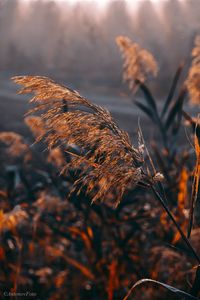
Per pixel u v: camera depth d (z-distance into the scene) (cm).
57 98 277
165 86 2303
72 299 543
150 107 603
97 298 534
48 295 553
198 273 302
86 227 538
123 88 2698
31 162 602
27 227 547
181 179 486
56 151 527
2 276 503
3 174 880
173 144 588
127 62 612
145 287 484
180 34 2588
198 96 493
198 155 303
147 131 1669
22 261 552
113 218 523
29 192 597
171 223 494
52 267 579
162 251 490
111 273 495
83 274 557
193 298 293
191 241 453
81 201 502
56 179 568
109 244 566
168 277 480
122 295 510
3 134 581
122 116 2122
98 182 272
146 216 525
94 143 273
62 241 604
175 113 584
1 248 500
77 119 274
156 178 280
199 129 332
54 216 554
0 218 430
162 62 2372
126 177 268
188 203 521
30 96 2719
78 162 279
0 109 2422
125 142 273
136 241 553
